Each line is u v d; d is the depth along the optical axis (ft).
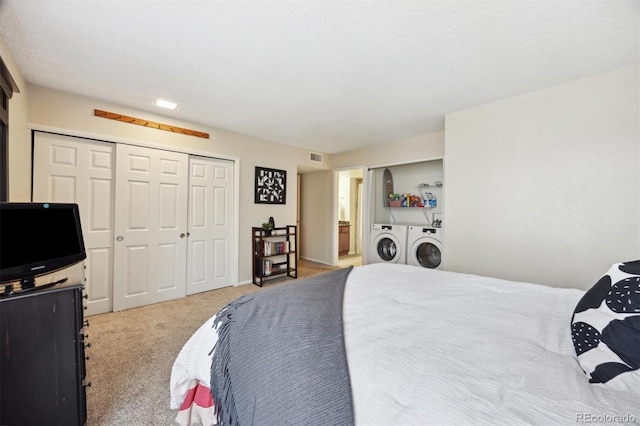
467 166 9.27
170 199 10.53
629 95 6.56
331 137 13.30
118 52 6.15
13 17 4.97
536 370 2.38
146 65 6.70
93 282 8.88
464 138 9.37
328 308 3.81
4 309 3.50
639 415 1.83
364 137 13.26
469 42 5.67
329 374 2.38
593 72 6.87
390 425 1.86
